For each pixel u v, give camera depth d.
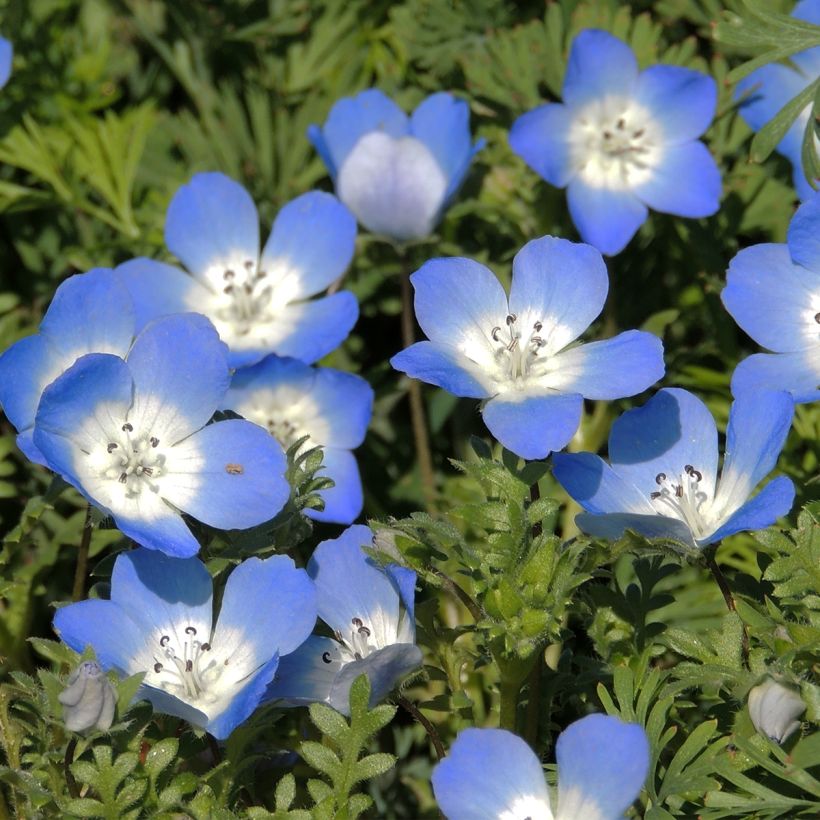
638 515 0.34
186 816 0.34
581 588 0.36
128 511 0.35
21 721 0.36
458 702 0.34
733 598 0.35
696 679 0.34
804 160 0.39
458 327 0.36
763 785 0.34
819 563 0.34
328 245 0.42
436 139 0.44
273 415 0.41
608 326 0.45
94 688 0.32
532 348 0.36
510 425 0.35
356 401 0.41
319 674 0.35
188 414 0.35
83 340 0.36
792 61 0.43
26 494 0.43
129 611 0.35
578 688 0.36
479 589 0.34
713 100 0.43
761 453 0.35
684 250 0.45
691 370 0.43
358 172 0.42
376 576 0.35
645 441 0.36
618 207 0.43
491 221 0.45
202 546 0.36
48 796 0.34
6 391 0.36
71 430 0.35
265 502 0.35
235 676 0.35
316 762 0.34
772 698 0.33
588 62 0.43
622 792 0.32
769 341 0.38
